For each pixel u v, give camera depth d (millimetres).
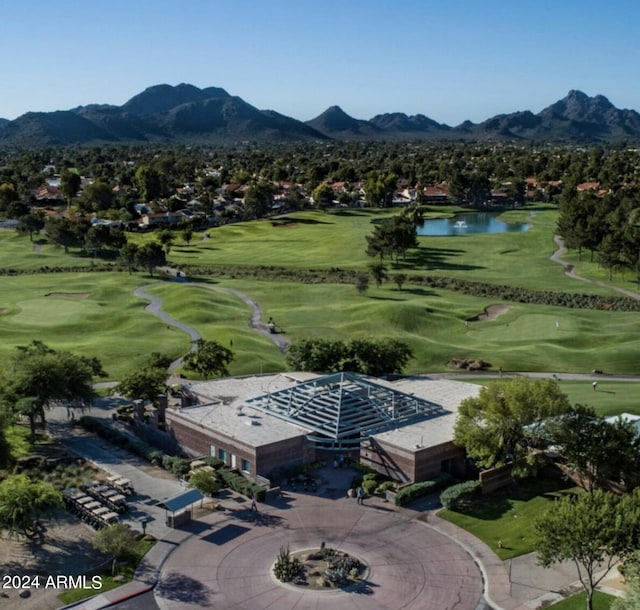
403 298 146875
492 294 154000
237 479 61969
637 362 104812
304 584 47688
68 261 190500
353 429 68000
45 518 56062
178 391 87625
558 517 42750
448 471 65625
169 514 56594
